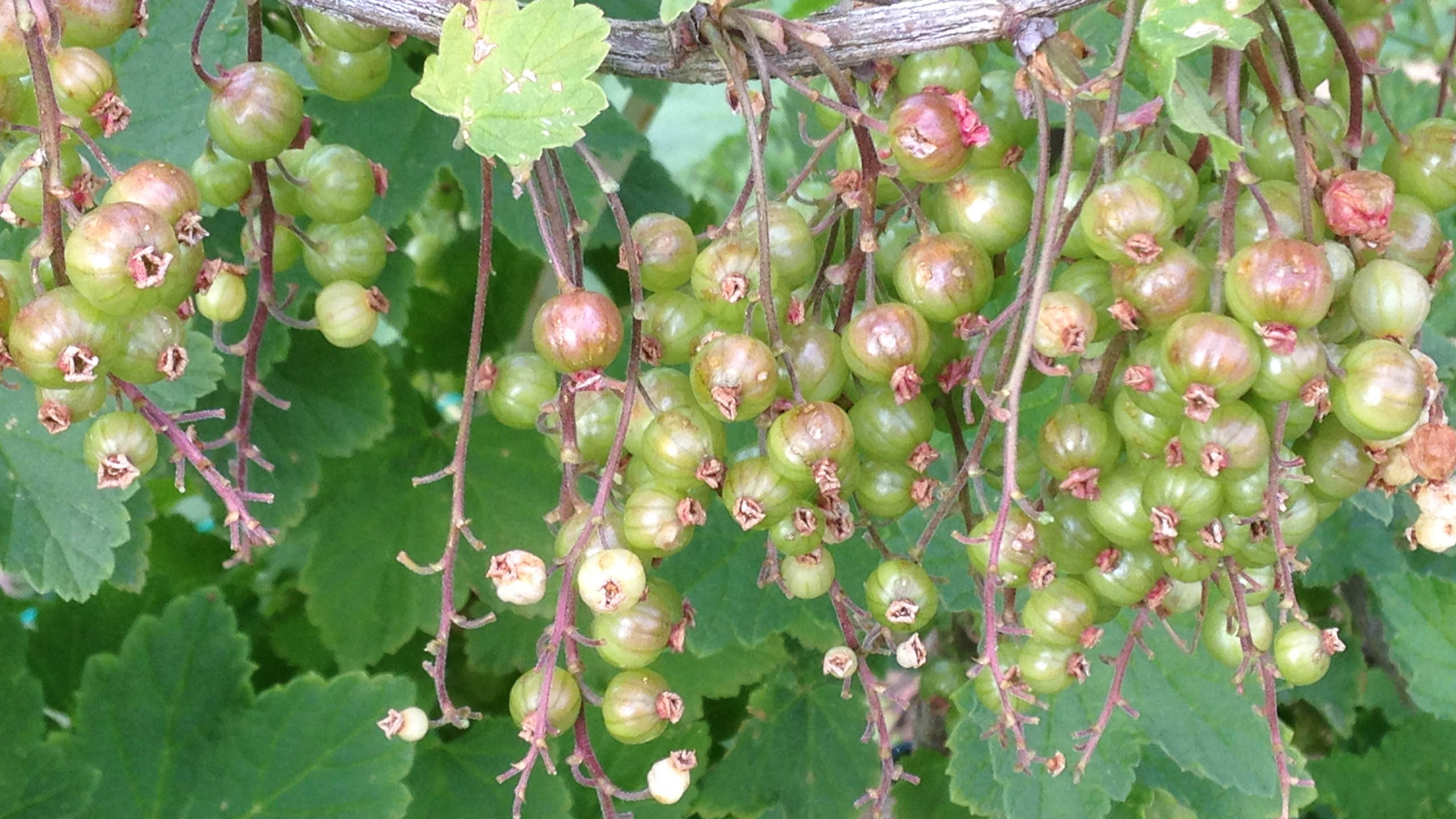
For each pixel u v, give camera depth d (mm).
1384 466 212
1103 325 214
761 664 350
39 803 277
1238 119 200
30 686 283
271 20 303
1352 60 217
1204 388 196
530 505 342
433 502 340
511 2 199
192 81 278
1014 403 196
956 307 213
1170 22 195
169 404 272
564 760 329
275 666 346
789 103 378
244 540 225
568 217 213
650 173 338
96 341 193
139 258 188
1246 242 211
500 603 330
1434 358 306
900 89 228
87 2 214
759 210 200
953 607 304
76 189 214
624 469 227
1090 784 297
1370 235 204
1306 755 398
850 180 216
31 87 221
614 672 336
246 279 293
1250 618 226
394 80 309
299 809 293
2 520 262
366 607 329
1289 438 210
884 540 312
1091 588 223
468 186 309
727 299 212
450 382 355
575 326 202
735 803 350
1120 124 198
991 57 292
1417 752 361
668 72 218
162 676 292
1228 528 210
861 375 213
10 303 195
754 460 212
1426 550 346
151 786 288
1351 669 371
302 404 314
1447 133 220
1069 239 217
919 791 354
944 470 292
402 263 319
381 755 296
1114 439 213
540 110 198
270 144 223
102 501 265
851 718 361
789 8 214
